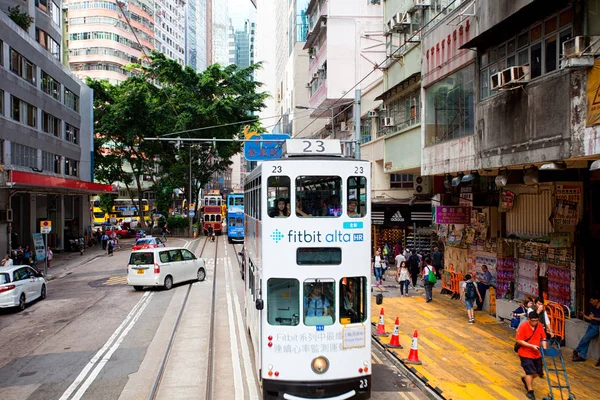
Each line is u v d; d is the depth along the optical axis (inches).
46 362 455.5
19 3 1282.0
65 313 671.8
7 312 684.7
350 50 1157.7
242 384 394.0
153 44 3646.7
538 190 531.8
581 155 362.6
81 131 1699.1
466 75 550.6
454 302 690.8
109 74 3166.8
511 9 441.4
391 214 979.9
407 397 369.7
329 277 329.4
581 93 361.4
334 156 372.8
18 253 1074.7
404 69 791.7
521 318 471.2
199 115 1909.4
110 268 1152.2
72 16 3147.1
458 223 671.8
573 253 479.2
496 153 475.8
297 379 323.6
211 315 637.9
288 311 329.1
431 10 684.7
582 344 424.8
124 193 2965.1
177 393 373.7
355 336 329.7
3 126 1057.5
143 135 1918.1
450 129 593.3
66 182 1181.7
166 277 836.6
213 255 1357.0
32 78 1250.6
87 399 363.9
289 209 331.6
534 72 427.2
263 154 846.5
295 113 2034.9
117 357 466.3
